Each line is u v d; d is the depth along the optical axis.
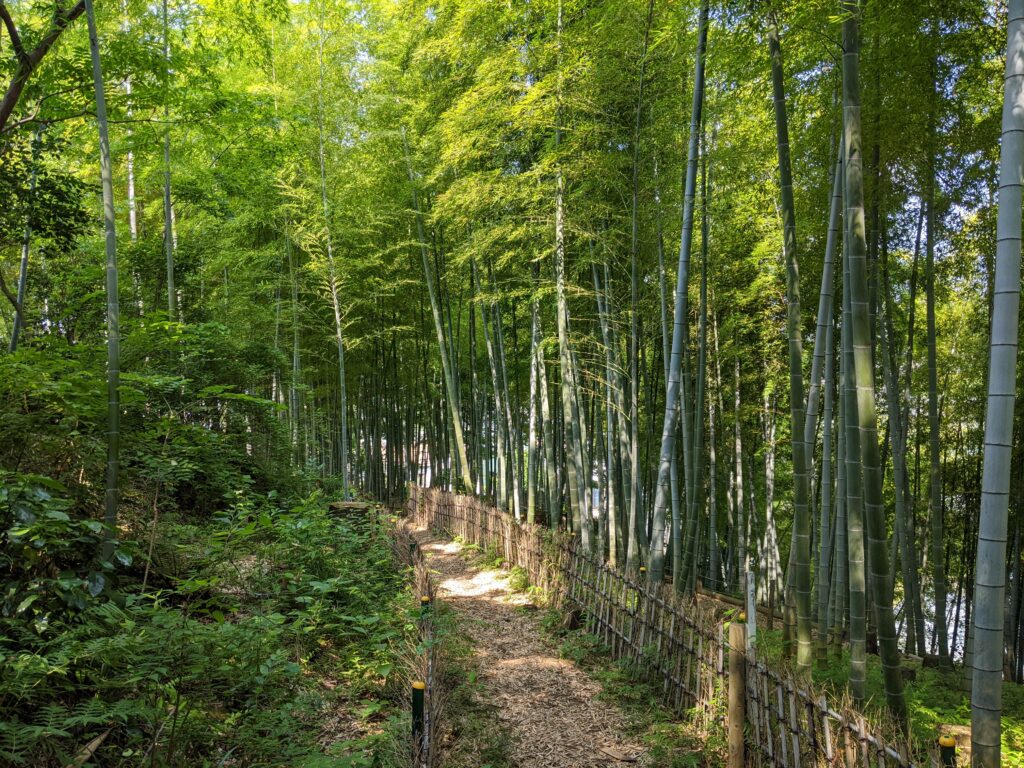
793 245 4.18
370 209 10.63
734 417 10.25
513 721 3.76
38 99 5.61
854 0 3.28
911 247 7.07
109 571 2.88
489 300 8.77
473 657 4.79
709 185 7.27
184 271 8.61
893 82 4.99
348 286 11.26
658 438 11.35
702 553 11.59
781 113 4.16
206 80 6.65
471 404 13.96
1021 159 2.18
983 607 2.25
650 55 6.01
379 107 10.16
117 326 3.46
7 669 2.07
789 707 2.85
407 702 3.36
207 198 8.21
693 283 9.05
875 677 4.66
